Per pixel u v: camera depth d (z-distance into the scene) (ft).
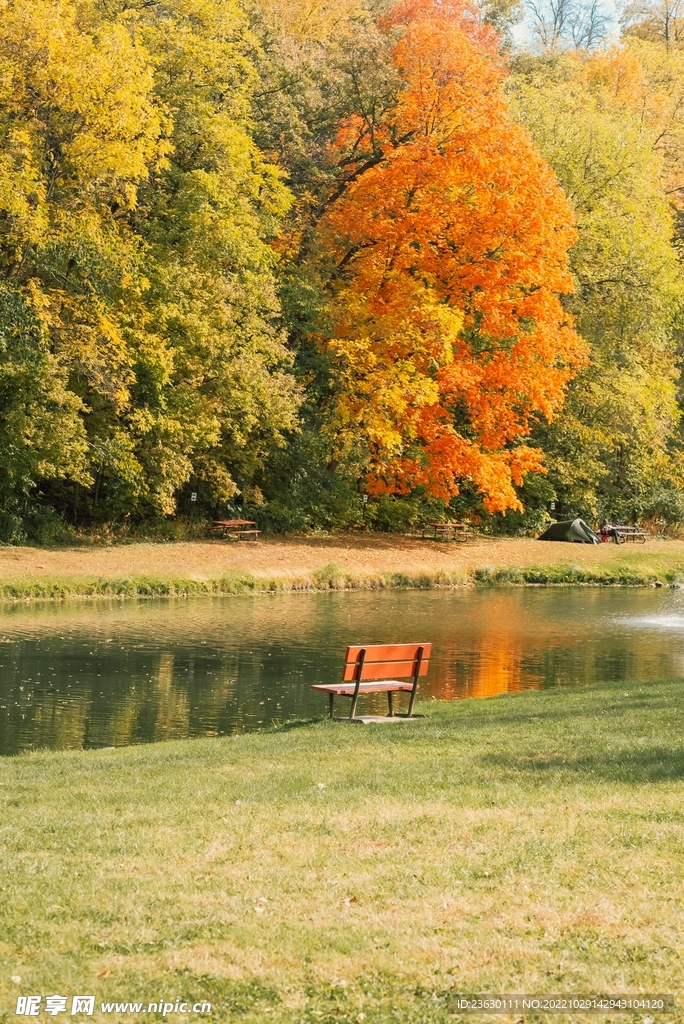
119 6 115.24
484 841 23.20
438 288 134.51
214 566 105.50
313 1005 16.15
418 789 28.55
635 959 17.28
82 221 97.14
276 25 133.69
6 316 94.89
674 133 184.24
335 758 34.42
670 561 131.23
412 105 127.34
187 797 28.81
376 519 142.61
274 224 122.62
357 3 152.35
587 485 160.97
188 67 114.42
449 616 88.94
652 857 21.74
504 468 133.08
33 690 54.60
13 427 101.55
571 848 22.47
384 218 129.18
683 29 233.14
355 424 131.85
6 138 92.48
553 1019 15.60
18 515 111.55
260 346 119.34
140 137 100.32
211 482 121.80
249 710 51.24
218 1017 15.85
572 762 31.22
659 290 151.74
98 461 112.27
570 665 66.85
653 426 154.92
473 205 130.52
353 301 129.90
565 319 131.95
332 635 75.77
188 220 112.68
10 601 86.94
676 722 38.29
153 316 111.55
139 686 56.44
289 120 128.47
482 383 135.44
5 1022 15.74
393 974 16.99
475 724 40.96
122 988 16.70
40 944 18.26
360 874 21.38
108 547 110.83
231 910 19.65
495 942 17.99
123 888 20.89
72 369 104.78
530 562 124.67
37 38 91.76
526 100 154.81
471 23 164.35
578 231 147.33
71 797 29.27
